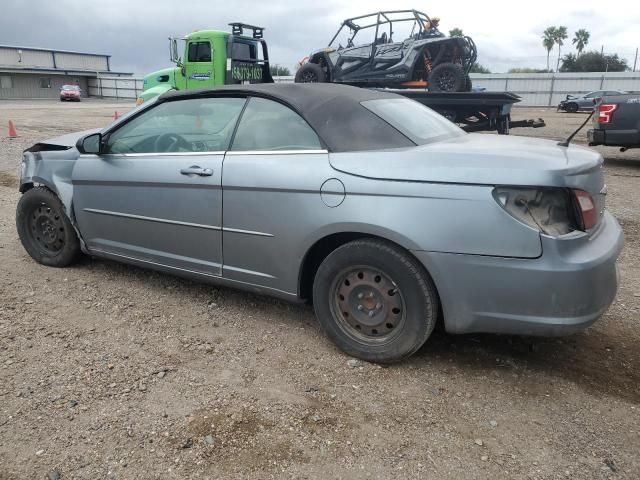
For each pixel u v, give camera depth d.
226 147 3.65
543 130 19.20
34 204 4.70
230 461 2.42
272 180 3.34
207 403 2.84
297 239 3.30
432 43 14.27
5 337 3.49
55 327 3.66
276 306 4.07
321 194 3.18
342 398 2.92
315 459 2.45
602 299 2.85
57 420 2.68
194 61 15.52
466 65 15.09
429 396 2.95
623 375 3.19
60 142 4.77
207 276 3.82
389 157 3.07
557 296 2.73
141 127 4.09
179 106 3.95
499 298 2.83
